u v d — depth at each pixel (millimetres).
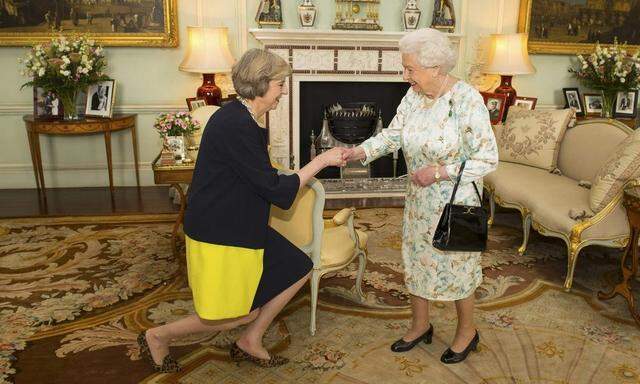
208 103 5422
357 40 5602
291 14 5762
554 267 3969
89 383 2525
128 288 3541
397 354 2803
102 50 5434
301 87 6012
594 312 3291
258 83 2199
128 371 2629
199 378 2578
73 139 5906
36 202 5387
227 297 2289
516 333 3029
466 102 2363
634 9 6441
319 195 2727
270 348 2840
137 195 5672
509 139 4926
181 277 3717
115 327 3055
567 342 2941
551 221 3693
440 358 2766
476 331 2770
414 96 2633
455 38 5941
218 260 2250
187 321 2484
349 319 3164
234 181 2223
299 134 5949
